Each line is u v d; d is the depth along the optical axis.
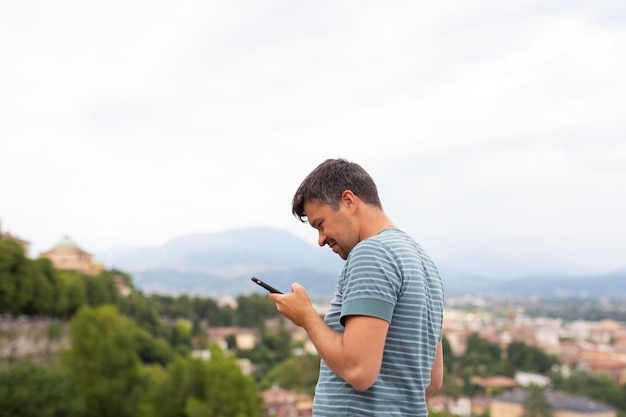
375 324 3.36
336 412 3.53
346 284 3.56
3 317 80.19
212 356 57.22
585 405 122.69
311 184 3.78
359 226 3.76
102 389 57.75
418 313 3.51
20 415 48.44
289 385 136.38
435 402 132.00
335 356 3.40
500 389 153.50
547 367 183.88
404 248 3.60
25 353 78.81
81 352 61.56
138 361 64.94
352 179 3.76
